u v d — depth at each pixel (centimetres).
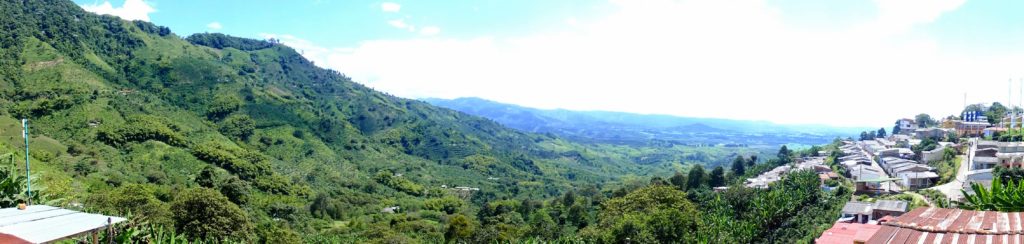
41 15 15075
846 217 6044
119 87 13875
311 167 13688
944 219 1605
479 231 7431
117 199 5044
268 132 15000
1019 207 2669
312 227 8675
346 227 8788
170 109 13800
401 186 13900
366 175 14675
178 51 18762
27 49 13175
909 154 10419
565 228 8069
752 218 6469
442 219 9962
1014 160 7050
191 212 4572
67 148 9288
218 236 4512
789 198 6831
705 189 9250
